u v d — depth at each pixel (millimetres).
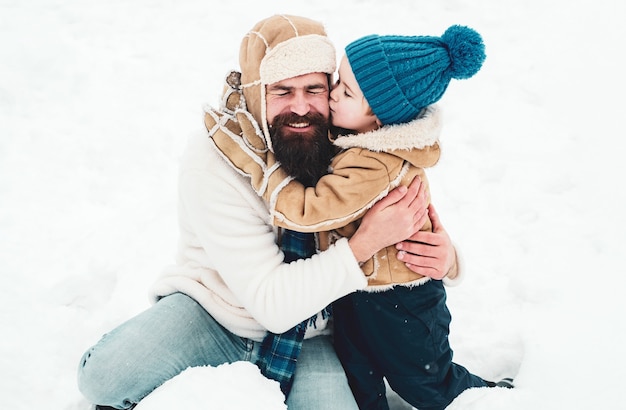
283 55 1740
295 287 1783
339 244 1809
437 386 1978
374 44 1783
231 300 1904
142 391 1765
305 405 1827
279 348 1879
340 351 1989
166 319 1839
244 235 1819
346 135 1914
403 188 1803
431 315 1931
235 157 1796
